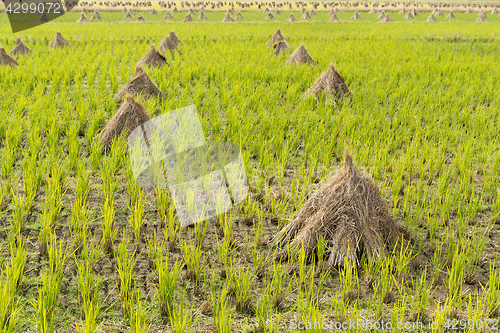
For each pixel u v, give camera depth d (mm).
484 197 6137
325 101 10273
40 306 3434
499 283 4035
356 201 4605
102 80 12125
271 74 13211
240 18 43688
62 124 7918
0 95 9969
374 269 4305
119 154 6453
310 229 4629
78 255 4582
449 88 11547
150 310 3867
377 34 27078
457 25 34844
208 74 13148
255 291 4180
